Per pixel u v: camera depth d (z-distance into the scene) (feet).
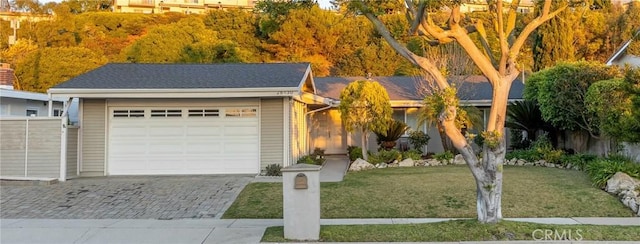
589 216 28.27
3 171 41.60
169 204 32.19
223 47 106.63
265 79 46.03
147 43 113.29
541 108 50.08
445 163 51.78
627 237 22.40
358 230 24.11
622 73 43.60
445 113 23.59
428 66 24.29
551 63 87.81
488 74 23.95
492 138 23.32
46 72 112.16
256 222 27.27
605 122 38.70
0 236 24.34
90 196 34.78
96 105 45.32
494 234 22.54
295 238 22.84
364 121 51.13
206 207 31.27
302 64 54.24
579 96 44.65
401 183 37.27
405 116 66.23
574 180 36.88
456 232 23.06
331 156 67.31
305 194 22.97
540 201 31.09
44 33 144.25
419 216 28.63
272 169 43.93
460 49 58.75
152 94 42.39
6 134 41.96
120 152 45.34
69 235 24.54
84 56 118.73
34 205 32.14
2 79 61.67
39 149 41.68
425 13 24.14
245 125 45.75
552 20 87.45
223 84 43.96
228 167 45.50
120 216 29.14
